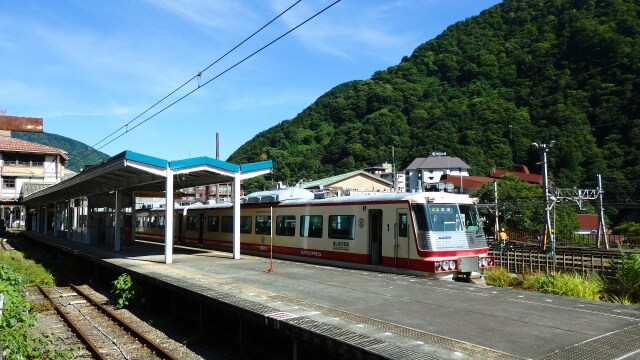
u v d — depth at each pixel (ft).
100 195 81.05
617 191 166.20
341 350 20.06
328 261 53.83
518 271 71.51
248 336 28.99
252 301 28.91
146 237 106.42
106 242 84.02
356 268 49.85
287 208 61.36
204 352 29.09
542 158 89.66
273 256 63.21
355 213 50.55
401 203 44.93
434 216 43.86
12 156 181.98
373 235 48.75
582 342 20.68
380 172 246.88
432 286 35.40
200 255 61.36
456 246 43.83
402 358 17.80
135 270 44.19
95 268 60.70
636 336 21.65
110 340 31.86
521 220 117.19
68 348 30.27
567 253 70.85
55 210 119.55
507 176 142.00
